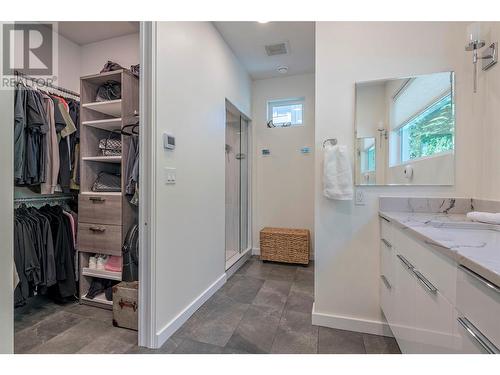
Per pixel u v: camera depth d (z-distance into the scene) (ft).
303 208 11.94
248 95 11.66
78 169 7.61
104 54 8.83
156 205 5.33
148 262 5.26
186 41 6.48
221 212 8.77
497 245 2.76
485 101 4.94
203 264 7.46
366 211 5.98
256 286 8.63
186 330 5.95
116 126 7.51
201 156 7.31
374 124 5.91
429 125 5.63
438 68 5.56
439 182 5.58
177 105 6.09
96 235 6.91
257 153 12.44
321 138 6.19
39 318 6.49
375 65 5.88
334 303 6.15
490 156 4.78
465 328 2.43
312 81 11.67
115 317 6.09
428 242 3.19
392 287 4.89
